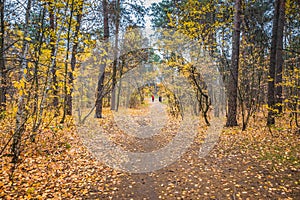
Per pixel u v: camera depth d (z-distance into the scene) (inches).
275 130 323.9
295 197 146.3
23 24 202.5
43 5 209.3
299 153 221.5
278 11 346.0
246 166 204.7
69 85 218.2
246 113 497.7
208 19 413.1
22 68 196.7
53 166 204.4
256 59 357.7
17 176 178.7
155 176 195.0
